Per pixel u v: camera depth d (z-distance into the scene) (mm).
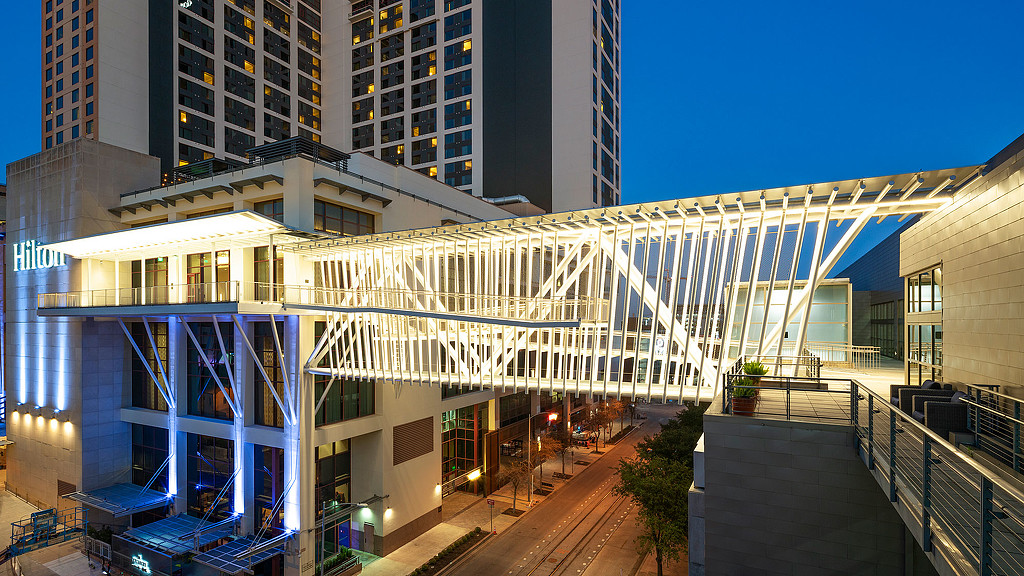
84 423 33438
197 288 30453
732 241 19266
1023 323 11914
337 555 28922
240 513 28281
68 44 59625
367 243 25047
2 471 45188
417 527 33219
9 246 39312
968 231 15008
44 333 36312
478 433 42125
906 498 8922
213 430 29938
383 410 30984
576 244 20594
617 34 79375
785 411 14297
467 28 73688
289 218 29016
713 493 13531
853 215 16875
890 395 17812
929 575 11641
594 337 19938
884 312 44219
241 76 71375
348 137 80375
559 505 39094
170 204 34000
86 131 57312
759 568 13039
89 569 28969
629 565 29609
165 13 63375
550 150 68625
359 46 80688
